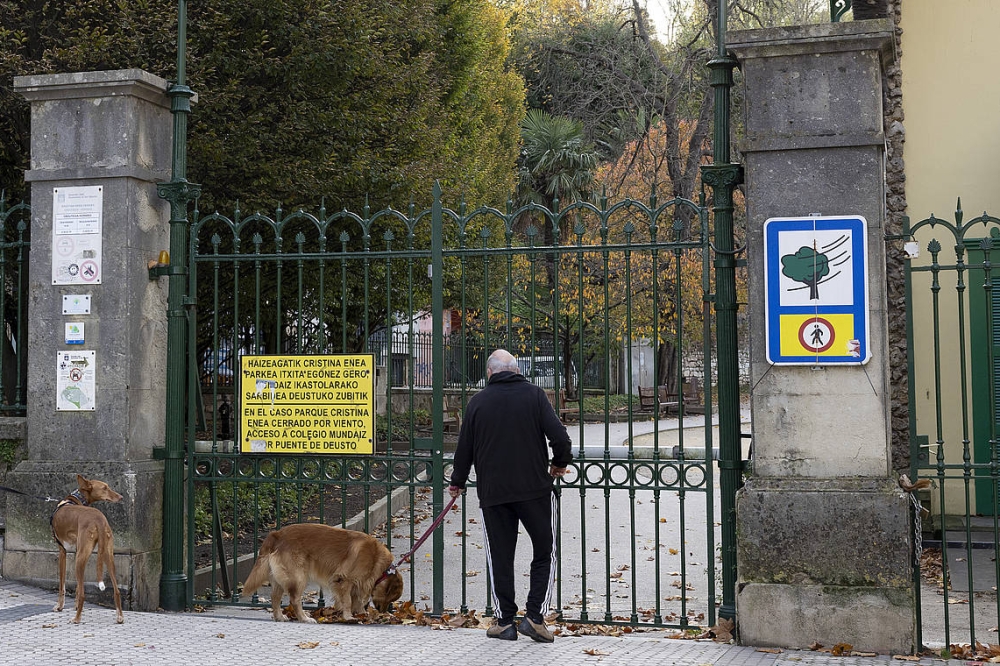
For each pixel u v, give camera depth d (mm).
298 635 6090
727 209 6320
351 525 10898
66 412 7172
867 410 5859
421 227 12617
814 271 5926
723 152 6391
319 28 11016
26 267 10930
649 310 25359
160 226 7469
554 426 6062
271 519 11117
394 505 13047
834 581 5777
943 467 5730
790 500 5859
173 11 10336
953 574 8094
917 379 9656
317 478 7020
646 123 28047
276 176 10992
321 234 6949
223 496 10977
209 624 6391
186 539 7633
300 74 11078
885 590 5695
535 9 32469
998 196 9633
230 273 11984
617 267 24359
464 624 6484
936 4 9805
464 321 6570
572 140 30719
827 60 5941
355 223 12273
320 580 6570
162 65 10195
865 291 5867
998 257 9531
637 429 23984
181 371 7305
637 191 26734
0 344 7617
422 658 5539
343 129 11562
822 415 5914
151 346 7344
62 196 7250
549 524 6117
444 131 14836
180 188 7277
